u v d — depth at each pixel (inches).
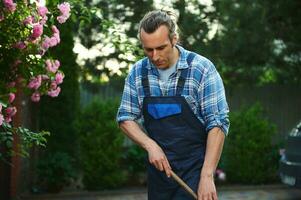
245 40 388.8
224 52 382.9
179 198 119.3
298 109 524.4
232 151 380.5
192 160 119.0
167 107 117.8
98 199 333.7
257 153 378.3
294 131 292.8
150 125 120.6
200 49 364.8
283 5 419.2
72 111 393.7
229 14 378.6
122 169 379.2
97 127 356.5
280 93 521.3
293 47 440.8
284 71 472.1
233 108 514.3
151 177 123.4
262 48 406.9
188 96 117.9
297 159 282.4
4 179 302.5
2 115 157.8
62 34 380.2
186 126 118.3
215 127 116.3
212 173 114.7
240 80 433.7
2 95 160.2
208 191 113.3
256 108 392.5
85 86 437.7
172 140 118.4
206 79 117.7
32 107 377.1
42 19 163.6
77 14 219.8
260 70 438.6
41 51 166.1
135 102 122.7
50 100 389.4
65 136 390.9
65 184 351.3
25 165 349.4
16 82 171.0
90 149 356.5
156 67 118.5
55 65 171.6
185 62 118.1
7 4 152.8
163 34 110.6
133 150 378.6
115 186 361.1
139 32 112.7
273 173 379.2
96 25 360.2
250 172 377.1
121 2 353.1
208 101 117.3
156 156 115.1
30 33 161.2
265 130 380.2
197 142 119.3
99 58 386.6
